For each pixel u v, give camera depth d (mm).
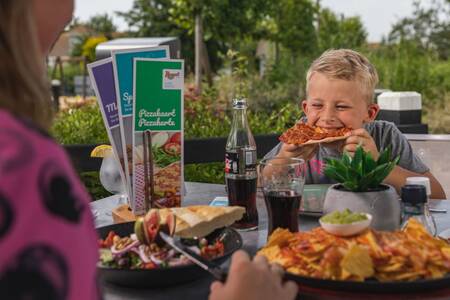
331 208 1504
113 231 1537
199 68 8625
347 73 2164
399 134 2391
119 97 1821
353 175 1481
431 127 6871
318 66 2229
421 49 11000
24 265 563
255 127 4215
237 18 9086
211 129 4109
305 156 2148
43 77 720
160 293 1259
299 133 2146
